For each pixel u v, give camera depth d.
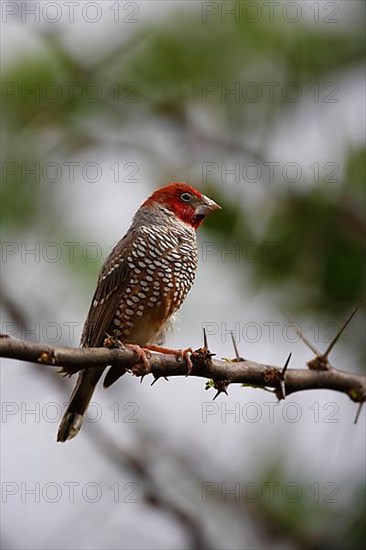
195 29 11.62
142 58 11.82
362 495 9.63
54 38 11.79
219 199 11.35
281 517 9.91
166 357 8.16
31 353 6.91
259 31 11.52
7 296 12.47
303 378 8.43
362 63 11.64
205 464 11.34
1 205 11.77
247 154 11.74
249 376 8.30
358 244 10.77
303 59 11.69
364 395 8.48
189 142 11.97
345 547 9.52
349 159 11.08
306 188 11.07
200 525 10.65
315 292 10.75
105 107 12.07
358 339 10.64
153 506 10.86
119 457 11.73
